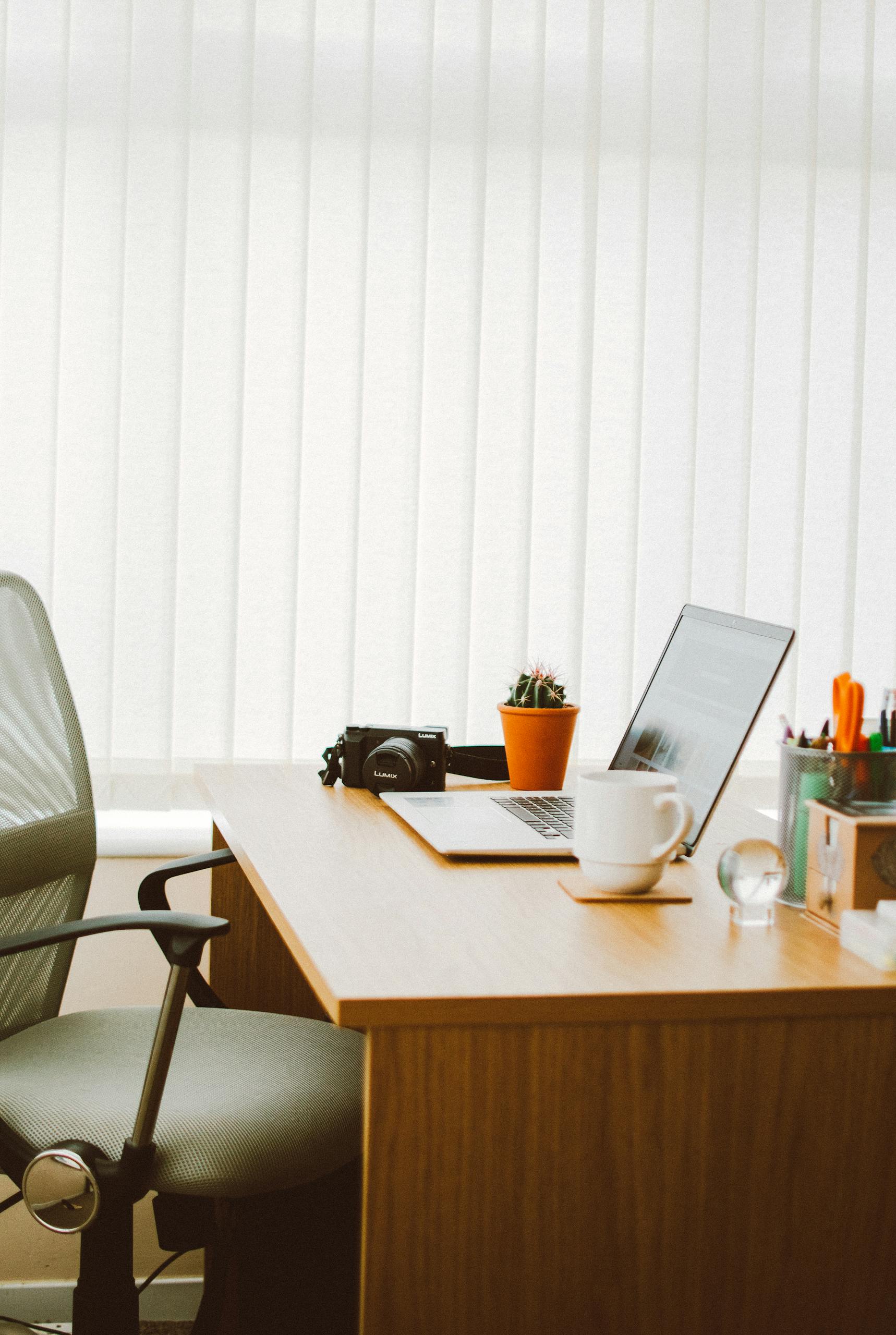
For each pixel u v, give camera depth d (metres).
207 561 2.17
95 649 2.15
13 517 2.12
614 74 2.21
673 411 2.25
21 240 2.10
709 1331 0.94
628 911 1.11
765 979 0.93
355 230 2.16
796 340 2.28
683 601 2.27
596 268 2.22
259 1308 1.40
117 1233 1.19
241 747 2.21
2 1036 1.46
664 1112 0.92
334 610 2.21
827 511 2.32
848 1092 0.93
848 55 2.27
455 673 2.23
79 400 2.13
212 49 2.12
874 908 1.03
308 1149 1.21
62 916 1.55
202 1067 1.35
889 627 2.36
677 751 1.42
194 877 2.18
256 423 2.17
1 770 1.44
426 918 1.07
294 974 1.84
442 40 2.17
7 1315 1.96
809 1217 0.94
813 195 2.26
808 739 1.18
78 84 2.10
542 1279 0.91
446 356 2.19
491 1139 0.90
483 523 2.22
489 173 2.19
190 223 2.13
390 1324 0.90
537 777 1.69
